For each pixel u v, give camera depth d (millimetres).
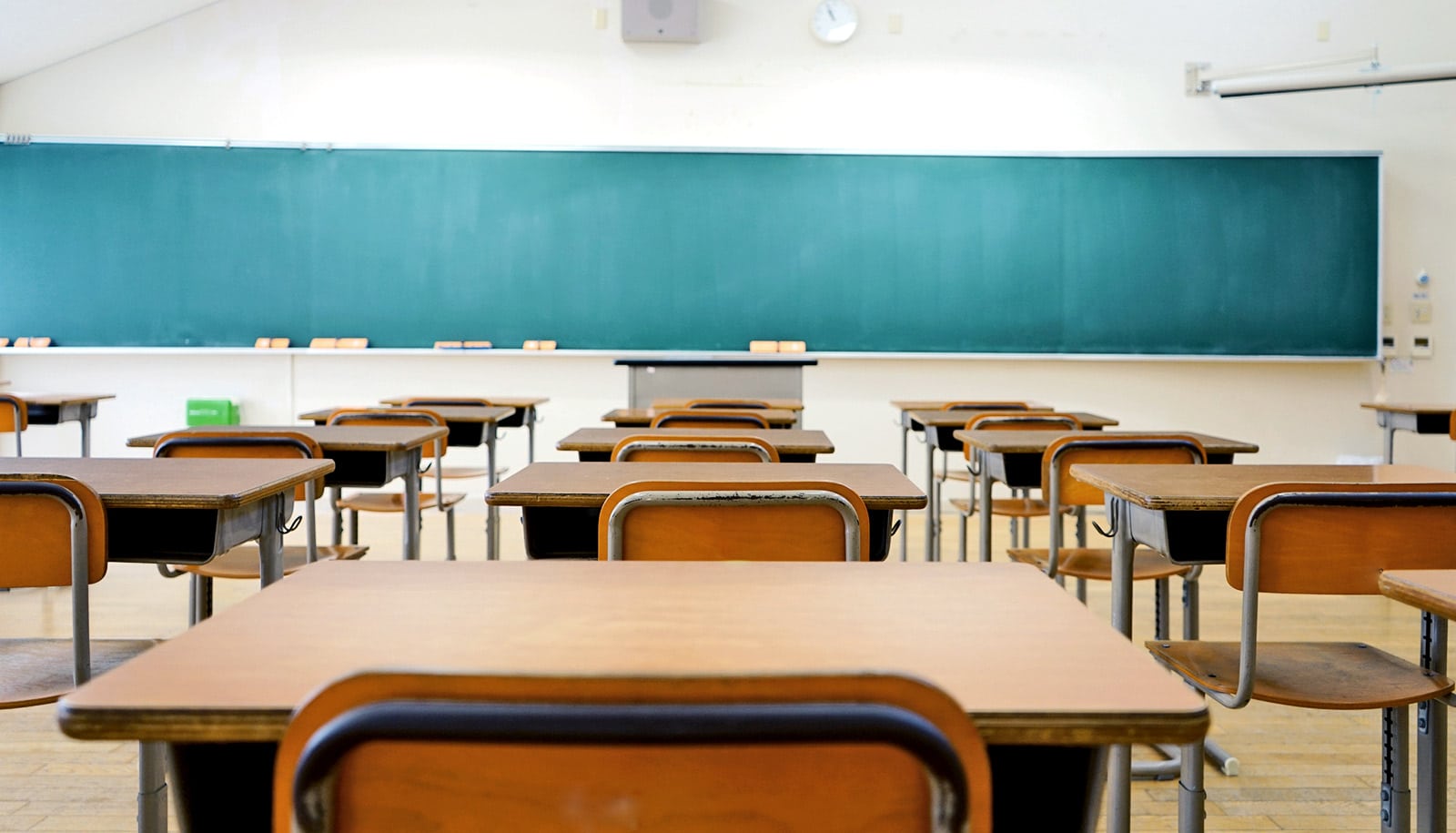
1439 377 5871
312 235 5672
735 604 936
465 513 5684
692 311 5793
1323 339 5754
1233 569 1484
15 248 5555
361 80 5711
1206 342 5773
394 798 535
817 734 513
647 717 509
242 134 5676
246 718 647
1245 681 1470
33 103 5590
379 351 5664
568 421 5902
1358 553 1440
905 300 5797
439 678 521
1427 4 5738
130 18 5441
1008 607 930
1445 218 5812
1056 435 2744
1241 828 1884
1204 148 5797
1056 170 5750
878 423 5934
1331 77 5398
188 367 5754
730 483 1388
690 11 5648
